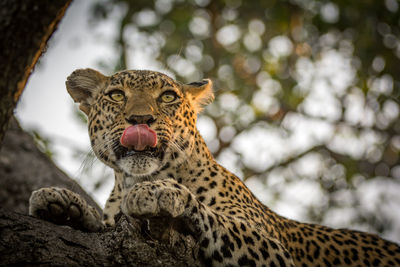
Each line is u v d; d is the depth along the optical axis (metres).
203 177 8.03
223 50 15.76
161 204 5.96
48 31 5.10
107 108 8.03
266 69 15.55
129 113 7.64
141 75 8.27
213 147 15.36
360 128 15.36
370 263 8.66
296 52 15.53
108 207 8.13
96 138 8.09
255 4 15.28
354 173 15.08
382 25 15.02
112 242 5.75
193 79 15.08
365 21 14.51
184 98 8.51
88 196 9.88
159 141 7.65
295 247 8.47
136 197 5.95
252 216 7.76
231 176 8.58
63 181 9.94
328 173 15.24
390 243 9.12
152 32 14.73
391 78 15.04
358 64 14.98
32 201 6.47
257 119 15.41
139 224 6.10
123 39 14.26
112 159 7.81
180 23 14.80
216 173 8.23
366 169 15.50
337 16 14.87
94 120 8.19
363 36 14.68
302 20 15.42
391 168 15.49
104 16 14.35
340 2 14.62
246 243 6.69
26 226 5.52
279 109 15.57
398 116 15.38
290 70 15.48
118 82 8.14
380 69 15.05
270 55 15.63
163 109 8.03
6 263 5.16
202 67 15.65
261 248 6.77
